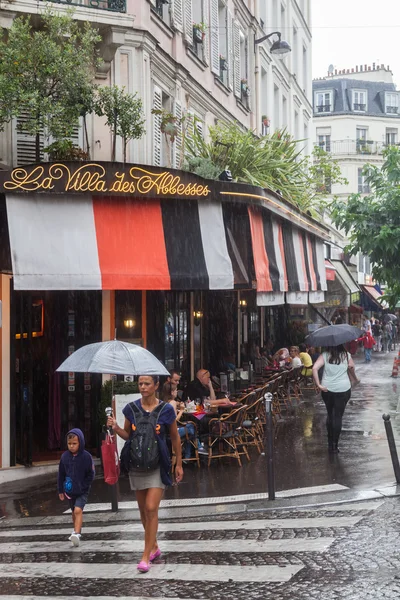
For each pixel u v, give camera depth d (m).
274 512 10.16
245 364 22.66
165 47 18.30
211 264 14.18
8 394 13.52
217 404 13.87
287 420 18.16
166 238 13.88
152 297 16.14
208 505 10.74
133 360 8.54
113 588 7.02
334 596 6.48
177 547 8.45
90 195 13.37
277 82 31.86
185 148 18.44
